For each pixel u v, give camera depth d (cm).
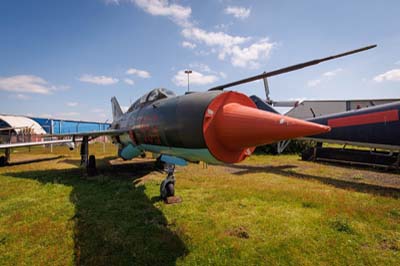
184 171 833
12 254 281
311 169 888
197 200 480
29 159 1265
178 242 307
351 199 490
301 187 595
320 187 598
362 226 355
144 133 452
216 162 302
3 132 1543
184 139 307
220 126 277
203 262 265
